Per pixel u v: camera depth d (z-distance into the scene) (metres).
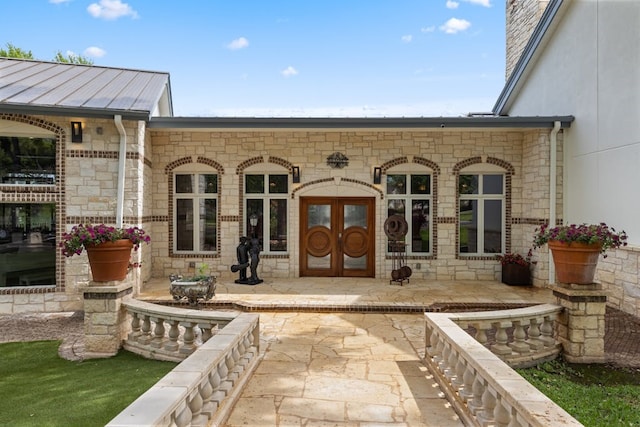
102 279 5.74
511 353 5.30
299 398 4.10
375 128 9.67
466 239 10.93
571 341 5.50
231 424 3.54
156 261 10.74
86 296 5.66
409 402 4.04
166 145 10.70
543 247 9.68
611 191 8.38
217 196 10.84
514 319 5.29
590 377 5.12
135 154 9.00
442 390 4.32
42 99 8.59
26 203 8.60
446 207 10.76
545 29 10.66
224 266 10.80
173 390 2.73
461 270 10.76
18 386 4.69
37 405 4.18
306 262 11.15
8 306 8.35
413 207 10.95
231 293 8.97
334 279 10.71
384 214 10.84
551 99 10.80
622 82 8.05
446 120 9.58
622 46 8.03
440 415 3.76
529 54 11.55
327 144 10.79
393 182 10.97
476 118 9.61
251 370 4.75
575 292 5.49
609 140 8.43
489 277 10.73
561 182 9.88
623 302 8.09
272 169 10.83
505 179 10.78
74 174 8.71
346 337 6.29
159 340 5.59
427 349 5.09
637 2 7.65
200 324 5.28
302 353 5.53
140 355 5.68
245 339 4.74
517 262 10.05
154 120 9.48
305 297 8.61
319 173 10.79
